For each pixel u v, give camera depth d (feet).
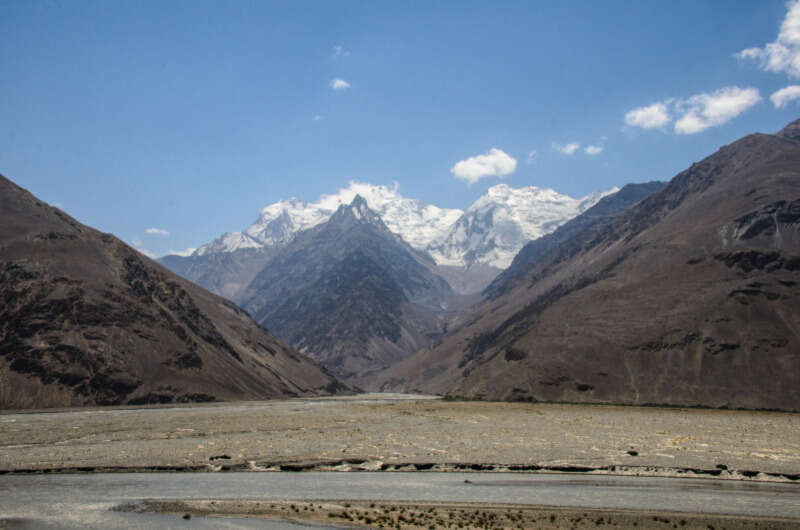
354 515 207.62
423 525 197.98
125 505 219.41
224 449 323.57
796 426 450.71
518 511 215.92
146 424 429.38
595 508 221.46
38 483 252.01
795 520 209.46
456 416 516.73
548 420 483.51
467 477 270.67
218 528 193.57
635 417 512.22
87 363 654.12
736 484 262.47
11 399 585.22
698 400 653.30
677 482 264.52
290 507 216.95
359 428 419.33
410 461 295.07
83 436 372.99
